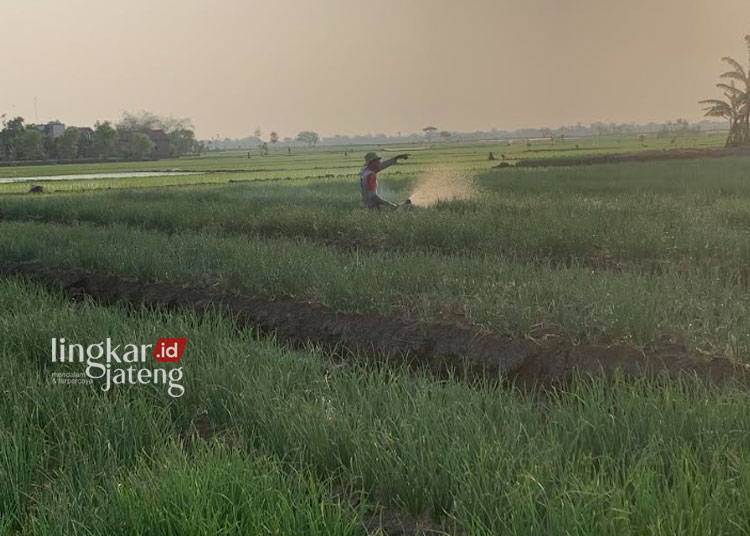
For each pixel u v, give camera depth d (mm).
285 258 11227
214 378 6375
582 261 11953
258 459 4781
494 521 3973
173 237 15062
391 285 9539
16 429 5418
